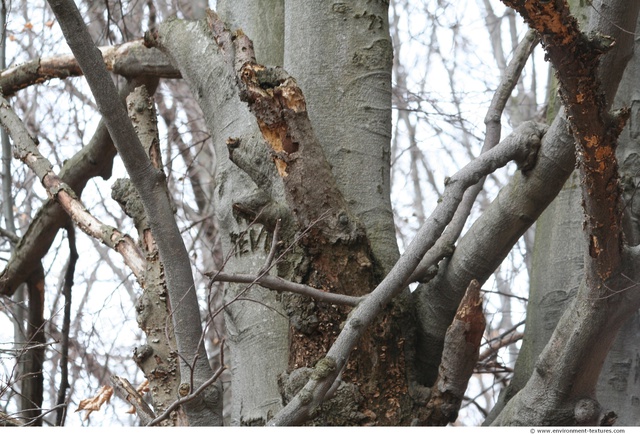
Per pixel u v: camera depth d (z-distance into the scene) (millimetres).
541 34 5066
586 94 5238
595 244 5738
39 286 11258
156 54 10141
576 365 6078
